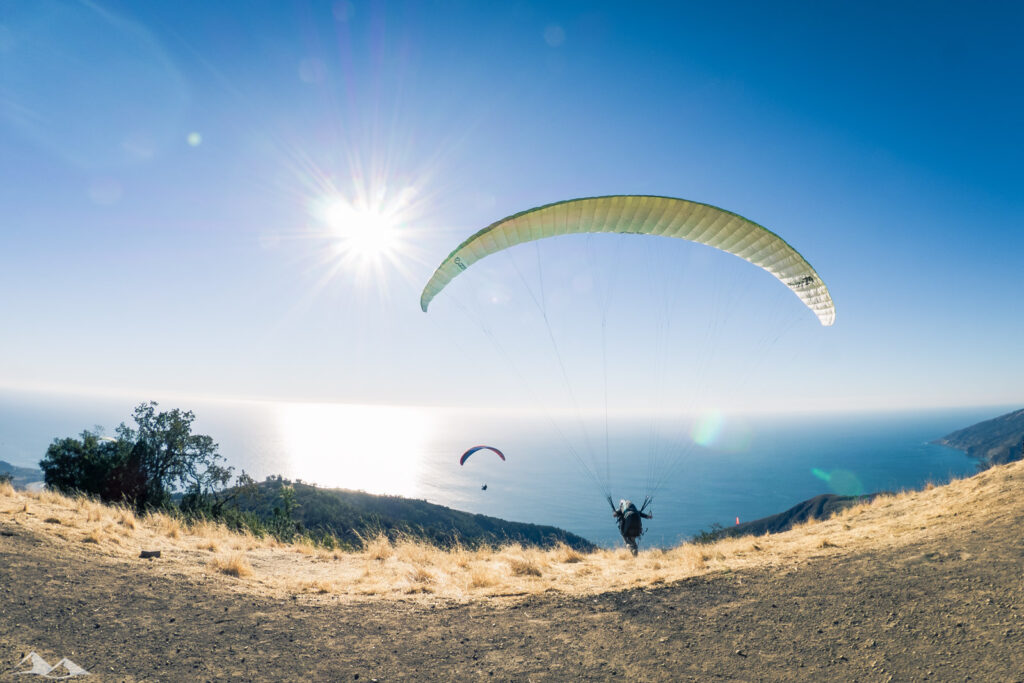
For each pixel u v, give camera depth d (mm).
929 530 10117
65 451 27781
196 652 5945
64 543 9203
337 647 6520
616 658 6246
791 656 5945
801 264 14297
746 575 9219
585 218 14953
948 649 5594
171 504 26531
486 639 6922
